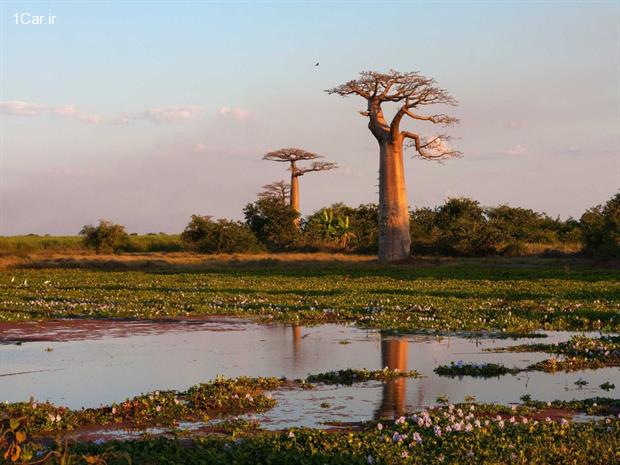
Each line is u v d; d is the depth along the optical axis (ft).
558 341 88.94
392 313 112.88
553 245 289.53
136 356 79.87
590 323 101.91
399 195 252.62
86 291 153.28
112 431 49.98
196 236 327.26
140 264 247.29
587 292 140.56
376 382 65.72
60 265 245.24
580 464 40.78
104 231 336.08
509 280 171.42
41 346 86.48
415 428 47.34
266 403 56.65
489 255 276.00
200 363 75.72
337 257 274.98
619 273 188.03
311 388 63.16
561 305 120.06
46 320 109.19
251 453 42.04
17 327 101.86
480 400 58.65
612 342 84.74
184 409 54.39
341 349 84.07
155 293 148.25
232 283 173.37
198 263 253.24
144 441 44.01
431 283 166.30
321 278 186.60
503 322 102.47
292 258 272.10
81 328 101.24
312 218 365.81
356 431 49.78
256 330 99.66
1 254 294.46
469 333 95.55
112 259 269.85
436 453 42.11
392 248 252.62
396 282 170.40
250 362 76.23
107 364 75.31
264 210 357.61
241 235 321.73
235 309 118.93
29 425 49.78
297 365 74.49
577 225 342.03
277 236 344.08
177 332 97.81
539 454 41.19
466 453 41.88
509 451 41.63
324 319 109.81
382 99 254.06
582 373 69.72
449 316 108.99
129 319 110.73
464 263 240.12
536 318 106.93
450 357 78.69
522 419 50.75
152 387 64.44
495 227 294.05
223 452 42.24
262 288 159.22
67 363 75.87
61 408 53.98
